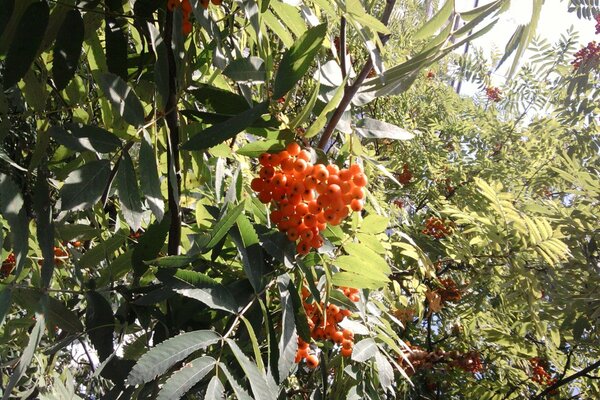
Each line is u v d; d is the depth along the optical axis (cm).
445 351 629
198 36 190
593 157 671
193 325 172
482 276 449
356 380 228
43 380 222
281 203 160
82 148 123
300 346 202
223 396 118
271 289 183
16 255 117
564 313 460
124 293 163
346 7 141
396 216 566
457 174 720
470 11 159
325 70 178
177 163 162
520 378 626
